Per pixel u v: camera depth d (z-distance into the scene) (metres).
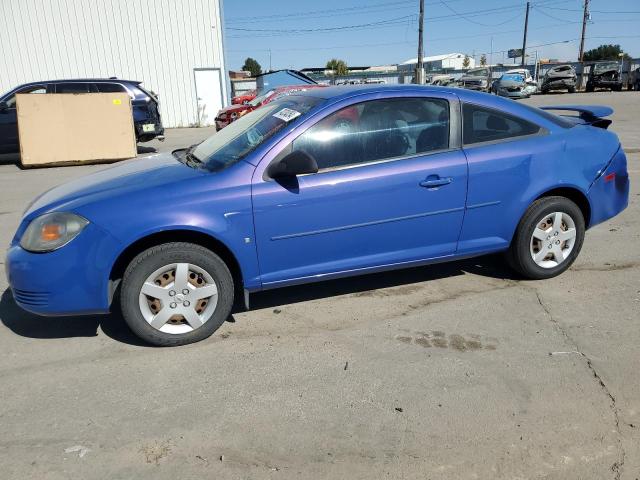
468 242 4.10
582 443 2.59
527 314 3.90
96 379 3.19
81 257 3.29
